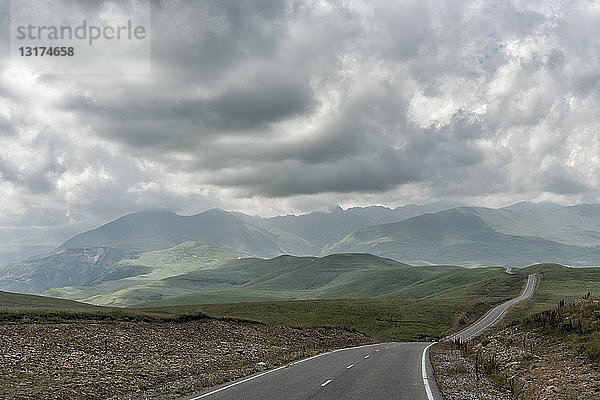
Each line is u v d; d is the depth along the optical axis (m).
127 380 21.05
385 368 26.11
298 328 55.72
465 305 104.75
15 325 33.84
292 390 18.11
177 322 45.06
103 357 26.88
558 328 30.12
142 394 18.12
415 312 95.88
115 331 35.78
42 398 16.80
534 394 17.30
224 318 50.97
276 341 43.41
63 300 126.38
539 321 33.78
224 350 34.09
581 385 17.94
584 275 172.12
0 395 16.77
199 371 24.91
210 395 16.88
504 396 17.83
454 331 79.62
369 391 18.08
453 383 20.52
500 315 93.50
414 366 27.27
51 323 36.22
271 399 16.12
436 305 104.31
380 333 79.12
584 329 28.11
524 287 153.50
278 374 23.03
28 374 21.12
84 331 34.22
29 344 28.25
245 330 46.50
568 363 22.73
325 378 21.64
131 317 43.31
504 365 25.48
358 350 41.88
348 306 99.44
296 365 27.58
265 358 32.03
